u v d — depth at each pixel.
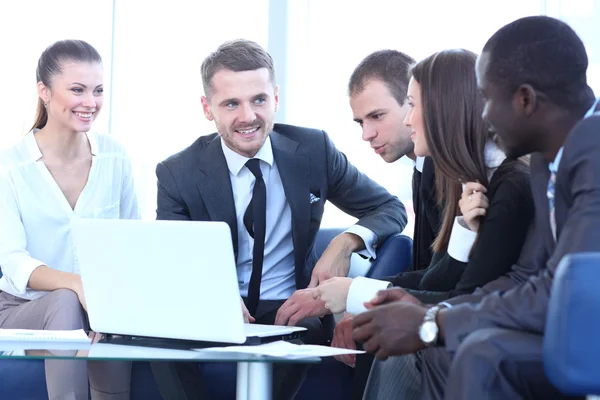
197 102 4.38
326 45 4.32
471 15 4.12
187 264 2.16
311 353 2.03
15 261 3.07
